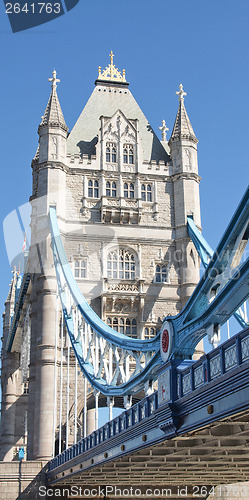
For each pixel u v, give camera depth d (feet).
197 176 212.02
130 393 116.26
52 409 177.78
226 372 58.29
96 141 216.95
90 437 119.75
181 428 70.54
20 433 250.98
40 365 181.16
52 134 206.28
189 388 69.72
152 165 212.02
